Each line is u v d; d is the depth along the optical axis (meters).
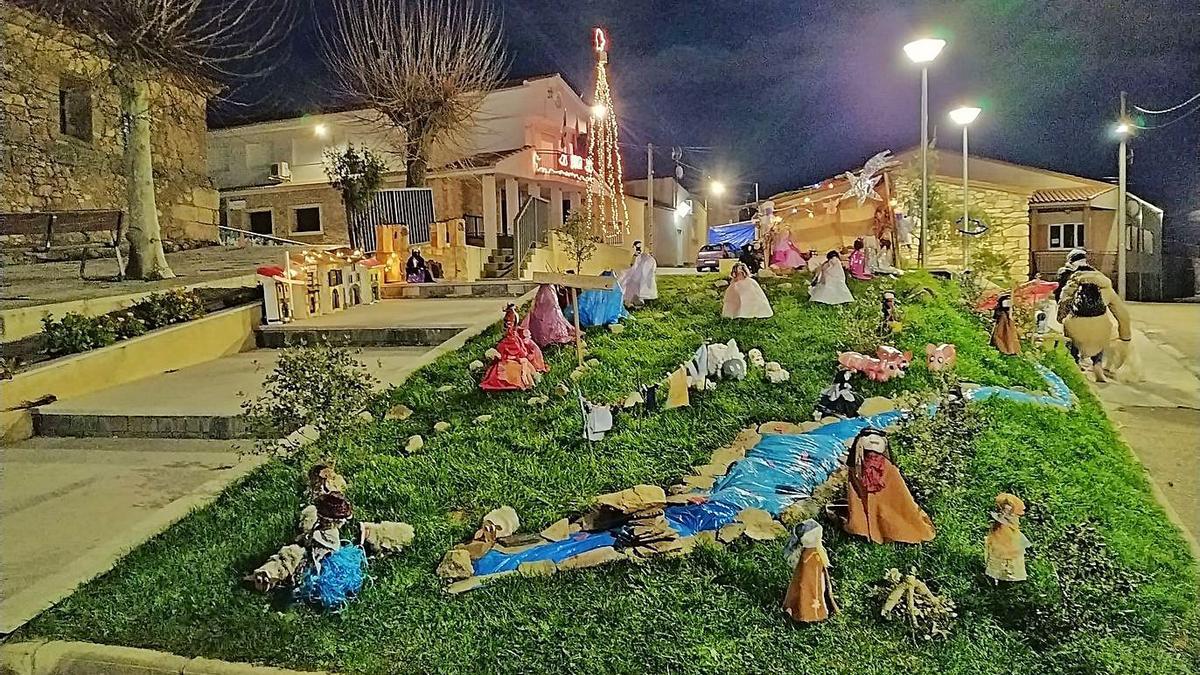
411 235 24.83
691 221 47.97
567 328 11.05
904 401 8.41
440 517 6.51
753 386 9.02
